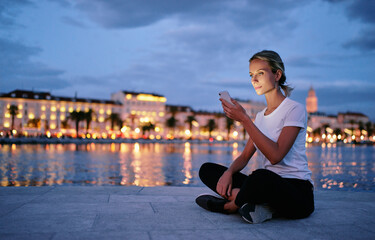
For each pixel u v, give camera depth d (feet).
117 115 290.76
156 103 342.03
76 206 9.74
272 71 8.03
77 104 302.45
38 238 6.36
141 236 6.54
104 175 56.59
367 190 42.88
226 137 383.86
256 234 6.81
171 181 49.78
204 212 8.89
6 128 267.59
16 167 68.74
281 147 7.32
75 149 146.10
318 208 10.05
